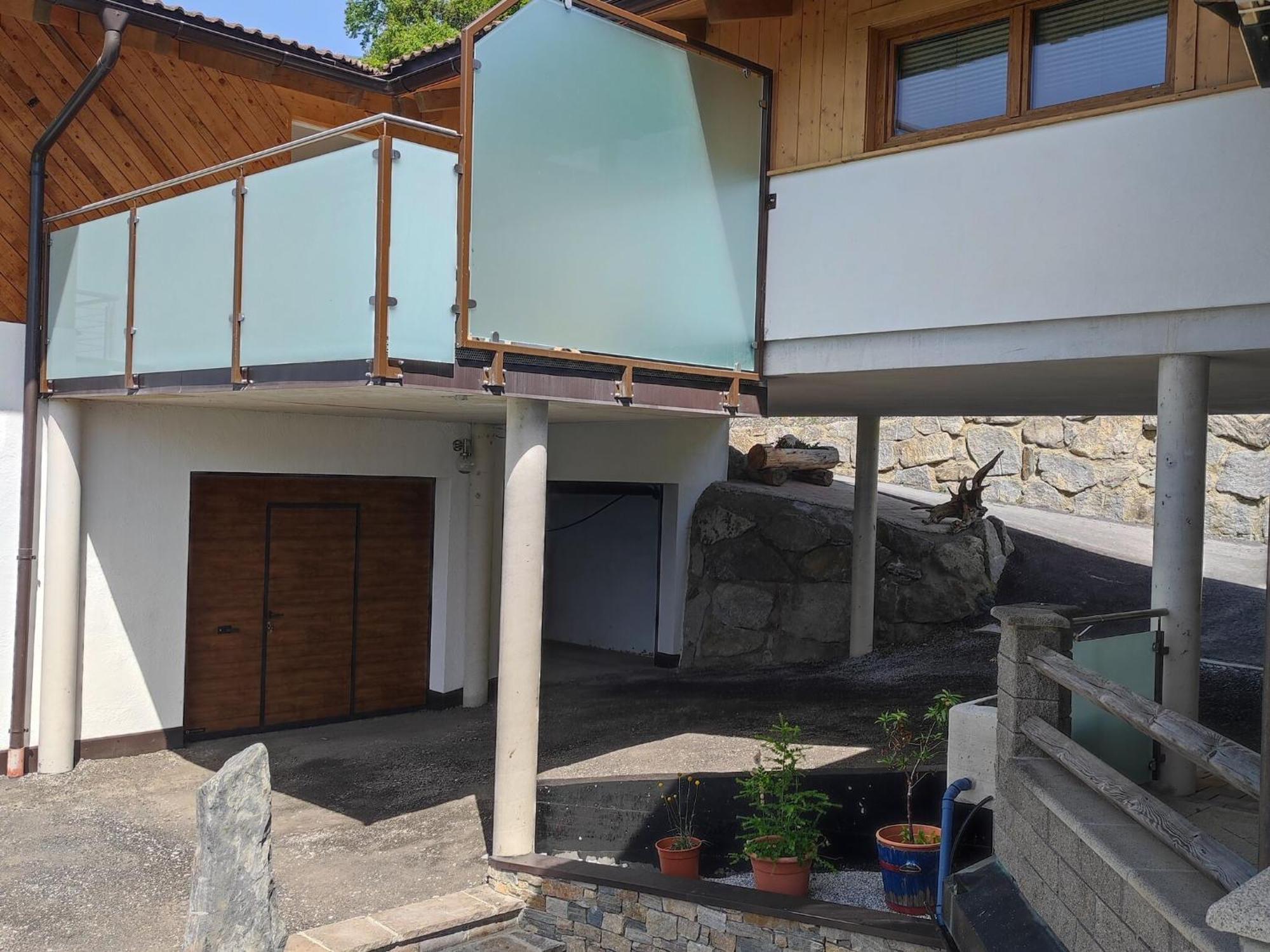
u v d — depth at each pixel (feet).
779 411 41.11
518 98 22.34
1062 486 56.44
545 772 28.14
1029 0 23.53
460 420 37.32
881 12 25.45
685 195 25.75
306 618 35.96
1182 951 10.34
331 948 19.48
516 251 22.39
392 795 28.71
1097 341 21.97
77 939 19.86
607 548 53.83
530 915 22.41
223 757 31.83
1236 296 19.99
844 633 43.29
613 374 24.35
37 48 30.40
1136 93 21.99
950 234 23.86
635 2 27.63
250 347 23.40
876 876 24.66
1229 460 52.26
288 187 22.45
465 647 39.19
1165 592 21.09
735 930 20.25
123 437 31.19
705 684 41.57
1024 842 15.29
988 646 40.96
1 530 29.68
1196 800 19.76
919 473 60.18
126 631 31.50
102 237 28.35
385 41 79.82
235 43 31.50
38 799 27.81
